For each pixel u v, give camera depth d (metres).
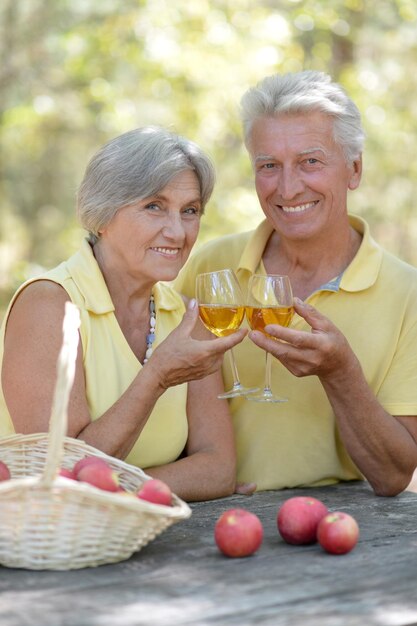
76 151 12.94
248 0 9.15
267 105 3.06
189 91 9.28
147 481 2.21
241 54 9.04
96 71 9.70
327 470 3.21
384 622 1.87
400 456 2.99
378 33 9.62
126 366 2.85
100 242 2.91
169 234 2.76
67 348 1.96
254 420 3.22
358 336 3.15
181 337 2.64
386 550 2.32
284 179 3.06
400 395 3.09
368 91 9.12
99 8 9.77
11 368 2.73
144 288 2.92
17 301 2.79
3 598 1.93
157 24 9.15
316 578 2.10
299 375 2.81
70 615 1.86
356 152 3.16
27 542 2.05
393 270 3.23
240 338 2.63
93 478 2.12
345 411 2.95
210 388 3.08
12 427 2.83
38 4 10.41
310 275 3.27
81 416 2.71
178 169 2.73
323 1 8.92
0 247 13.05
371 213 9.66
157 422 2.93
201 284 2.69
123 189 2.73
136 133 2.77
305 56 9.52
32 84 10.48
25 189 13.48
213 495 2.96
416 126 9.26
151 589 2.01
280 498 2.99
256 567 2.17
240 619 1.86
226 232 9.30
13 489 1.97
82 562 2.10
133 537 2.14
